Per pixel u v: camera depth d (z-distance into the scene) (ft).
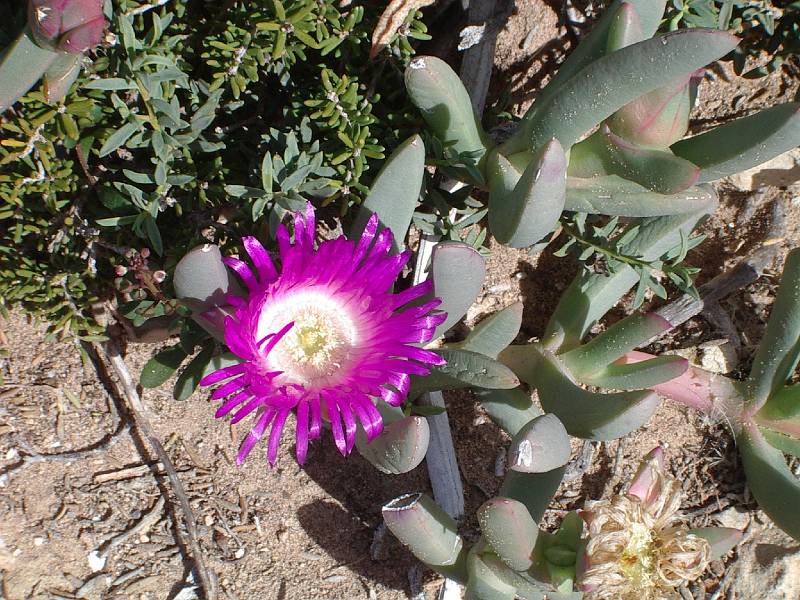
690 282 0.96
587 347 0.94
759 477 0.97
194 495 0.98
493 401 0.95
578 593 0.85
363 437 0.80
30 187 0.87
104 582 0.93
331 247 0.76
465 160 0.89
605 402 0.83
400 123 0.94
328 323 0.78
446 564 0.86
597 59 0.82
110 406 0.98
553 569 0.80
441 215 0.97
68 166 0.87
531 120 0.87
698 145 0.87
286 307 0.78
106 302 0.97
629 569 0.79
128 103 0.87
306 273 0.77
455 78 0.86
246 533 0.98
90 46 0.72
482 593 0.85
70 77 0.77
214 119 0.94
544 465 0.75
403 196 0.84
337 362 0.78
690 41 0.73
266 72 0.92
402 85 0.95
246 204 0.90
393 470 0.79
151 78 0.82
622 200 0.89
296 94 0.94
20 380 0.97
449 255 0.77
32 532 0.93
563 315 0.99
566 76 0.88
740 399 0.99
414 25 0.92
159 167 0.85
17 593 0.90
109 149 0.82
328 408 0.75
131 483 0.97
